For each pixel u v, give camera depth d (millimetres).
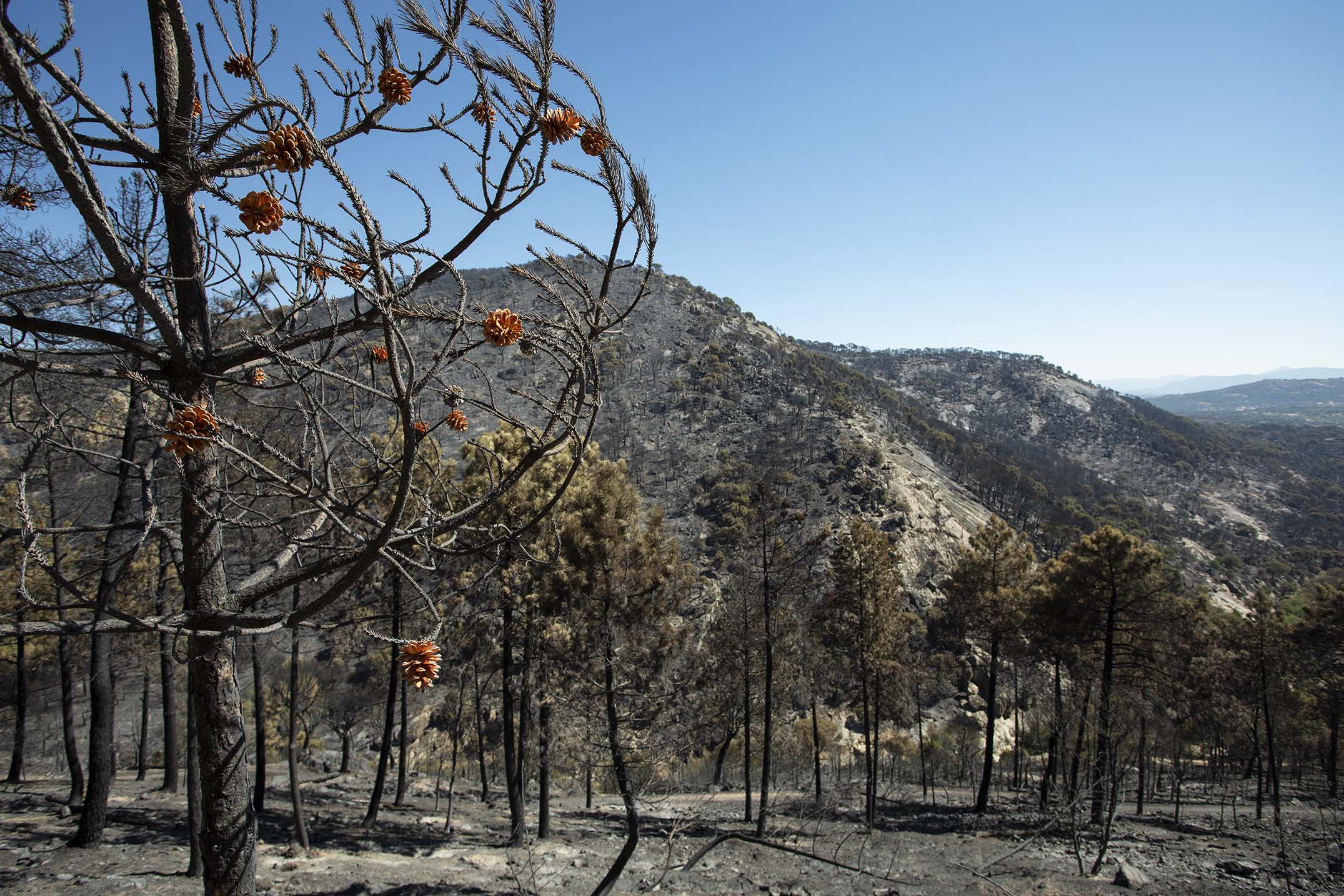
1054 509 93375
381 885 10938
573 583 14008
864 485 68375
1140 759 19734
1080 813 15336
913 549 61719
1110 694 18594
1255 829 20672
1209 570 89312
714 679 18031
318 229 1799
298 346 2416
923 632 46031
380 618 2385
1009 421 177750
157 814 14133
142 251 2674
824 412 90750
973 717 44125
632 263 2312
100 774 10859
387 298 1877
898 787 28344
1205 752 32688
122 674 14836
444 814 19125
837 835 16109
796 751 25406
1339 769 28750
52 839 11102
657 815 19078
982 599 23109
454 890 10922
